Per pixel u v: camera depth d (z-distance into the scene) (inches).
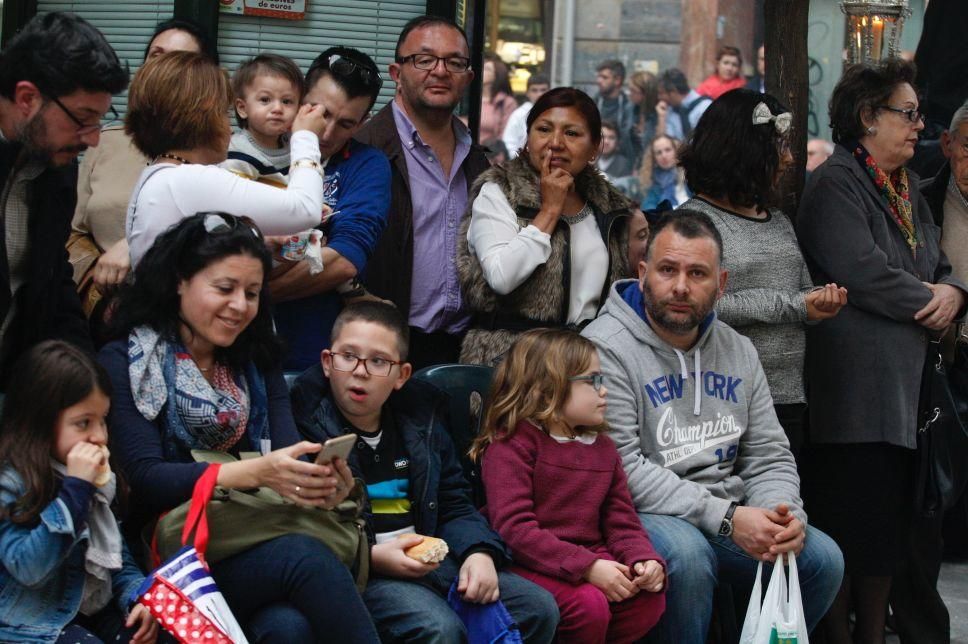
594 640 201.3
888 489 255.1
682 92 650.2
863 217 255.1
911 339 254.1
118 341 183.8
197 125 195.0
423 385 210.5
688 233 222.4
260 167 224.4
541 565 203.6
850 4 299.9
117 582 172.4
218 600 163.2
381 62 300.2
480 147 269.7
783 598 211.3
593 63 683.4
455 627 188.7
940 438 254.1
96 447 165.2
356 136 259.9
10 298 181.2
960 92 352.8
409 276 252.7
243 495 176.7
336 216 233.3
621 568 203.0
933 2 357.4
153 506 175.8
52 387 164.7
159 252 182.2
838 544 256.1
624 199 255.4
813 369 257.6
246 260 181.3
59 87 171.3
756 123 245.4
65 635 163.5
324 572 174.1
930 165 337.7
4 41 289.9
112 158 236.1
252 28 294.5
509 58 684.1
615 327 228.7
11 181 182.9
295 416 199.0
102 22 293.1
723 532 216.7
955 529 329.1
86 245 233.5
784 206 288.0
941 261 269.3
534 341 212.8
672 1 677.9
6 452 164.1
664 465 225.5
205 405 181.0
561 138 245.0
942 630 271.0
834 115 263.9
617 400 223.1
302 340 228.5
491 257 239.6
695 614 211.8
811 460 261.1
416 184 257.1
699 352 229.3
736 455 232.7
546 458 210.2
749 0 675.4
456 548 199.6
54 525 159.6
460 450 225.5
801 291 249.1
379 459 201.6
